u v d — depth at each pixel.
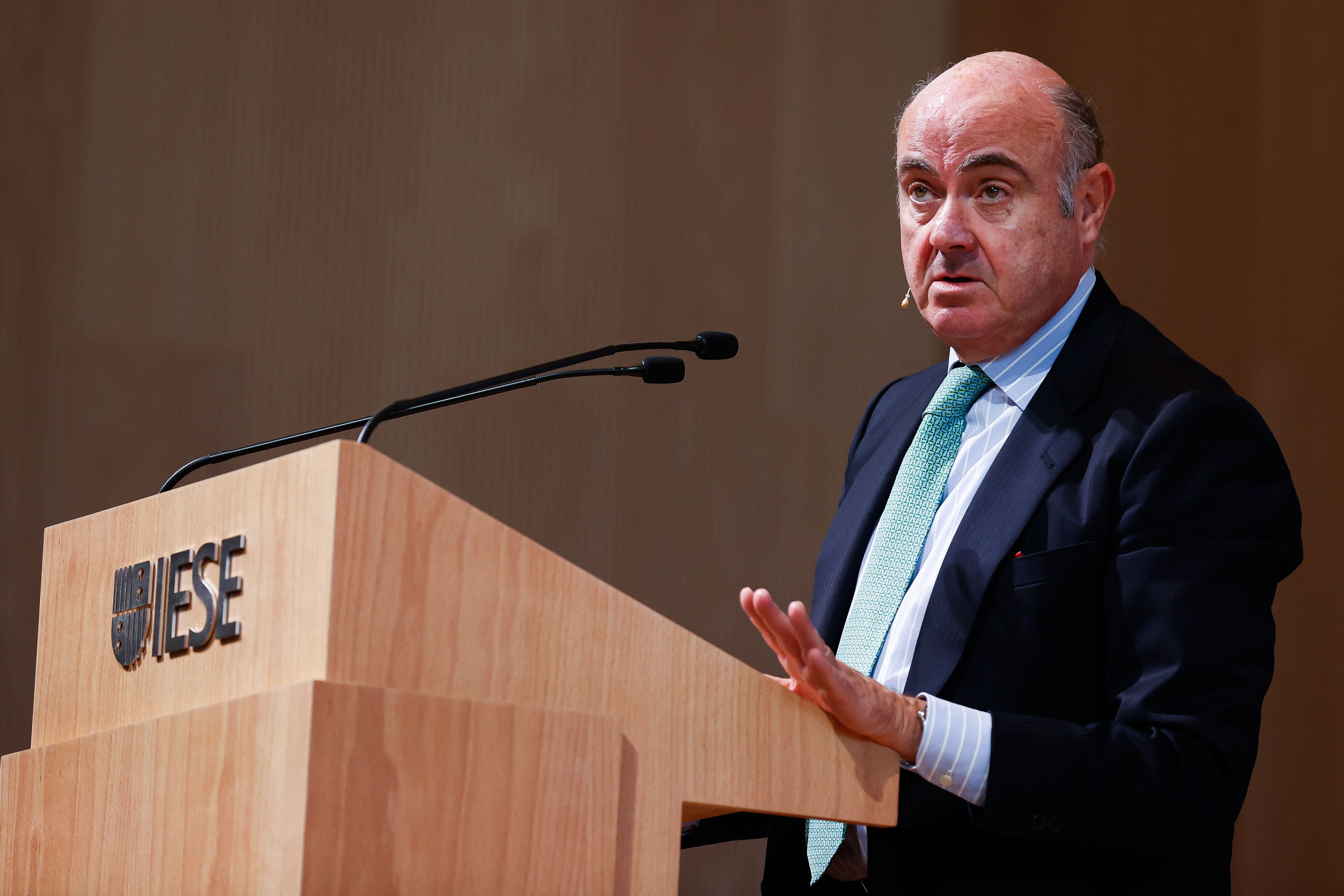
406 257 20.80
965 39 24.08
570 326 21.64
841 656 7.37
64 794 5.34
